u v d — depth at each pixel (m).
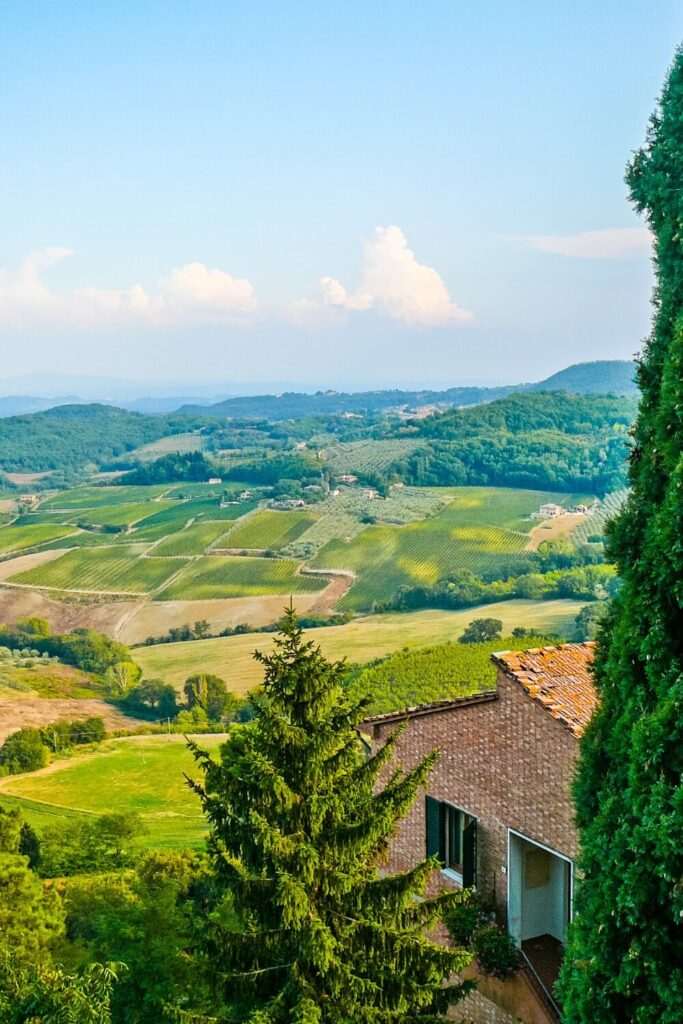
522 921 18.83
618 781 11.34
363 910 15.78
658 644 10.89
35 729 122.88
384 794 16.44
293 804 15.33
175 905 27.00
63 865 64.44
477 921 18.88
